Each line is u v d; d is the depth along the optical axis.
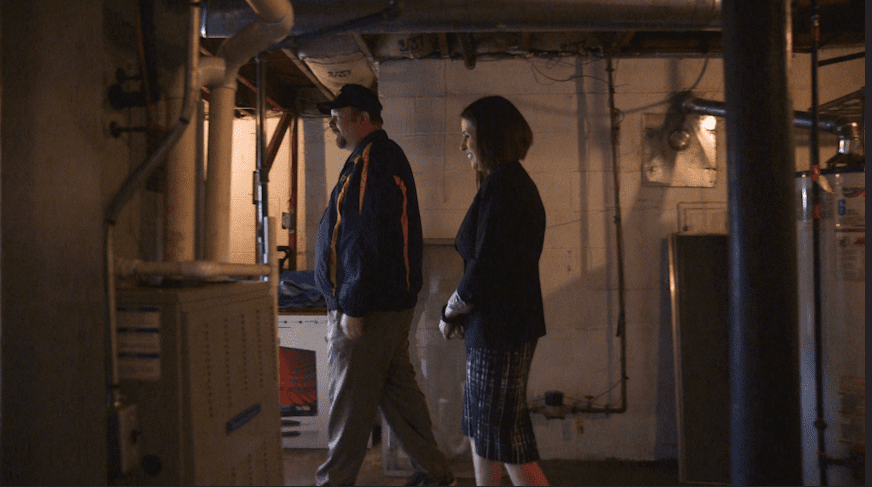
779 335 1.29
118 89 1.21
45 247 0.99
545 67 3.02
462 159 3.01
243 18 2.31
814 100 2.24
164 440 1.08
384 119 3.04
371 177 1.85
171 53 1.49
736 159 1.33
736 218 1.33
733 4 1.34
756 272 1.30
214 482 1.17
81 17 1.10
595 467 2.81
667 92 2.99
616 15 2.32
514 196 1.59
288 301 3.14
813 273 2.38
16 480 0.96
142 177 1.13
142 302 1.09
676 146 2.96
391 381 2.07
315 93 4.32
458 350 2.85
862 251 2.27
